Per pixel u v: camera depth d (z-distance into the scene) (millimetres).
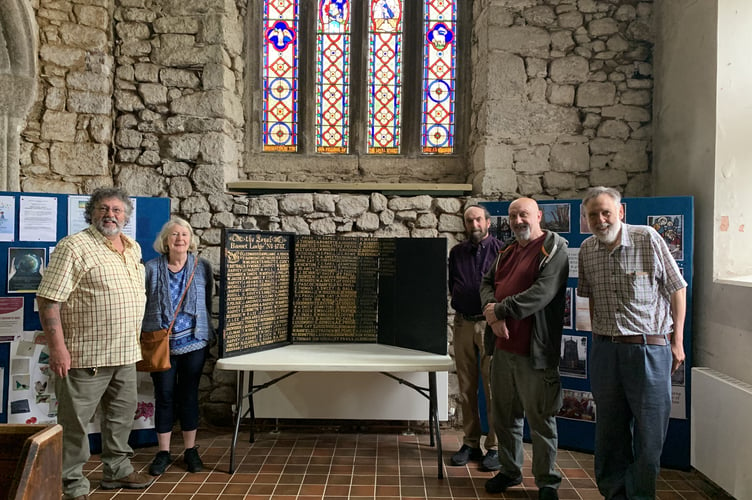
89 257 2283
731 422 2340
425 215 3459
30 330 2855
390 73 3826
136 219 3049
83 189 3311
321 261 3072
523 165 3426
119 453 2520
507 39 3414
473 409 2871
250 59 3785
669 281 2209
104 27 3363
